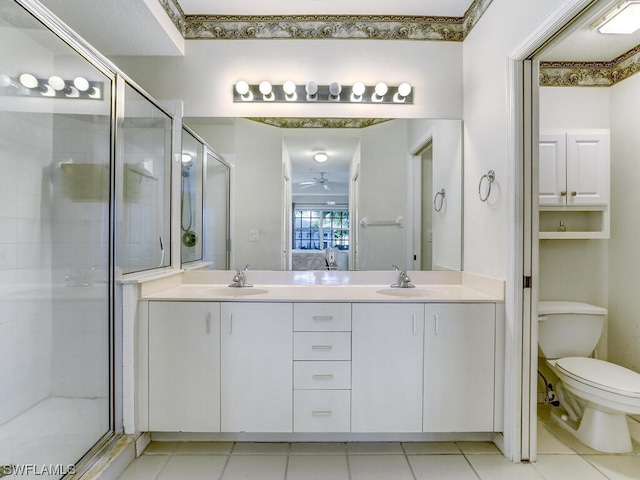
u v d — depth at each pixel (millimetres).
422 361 1827
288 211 2432
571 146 2271
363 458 1783
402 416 1828
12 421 1771
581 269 2441
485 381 1829
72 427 1766
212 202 2410
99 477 1510
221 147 2387
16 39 1799
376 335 1831
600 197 2264
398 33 2322
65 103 1908
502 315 1823
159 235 2312
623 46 2209
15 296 1827
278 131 2400
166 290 2111
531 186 1734
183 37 2291
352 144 2408
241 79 2320
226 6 2205
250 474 1660
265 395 1827
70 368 1829
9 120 1826
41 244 1921
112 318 1805
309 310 1828
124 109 1950
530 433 1753
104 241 1832
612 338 2393
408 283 2266
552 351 2186
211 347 1822
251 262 2426
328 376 1825
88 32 2025
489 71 1957
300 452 1832
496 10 1877
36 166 1931
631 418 2176
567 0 1345
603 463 1737
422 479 1629
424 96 2334
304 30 2316
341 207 2428
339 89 2270
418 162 2369
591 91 2402
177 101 2314
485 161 2010
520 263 1742
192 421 1822
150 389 1817
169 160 2328
